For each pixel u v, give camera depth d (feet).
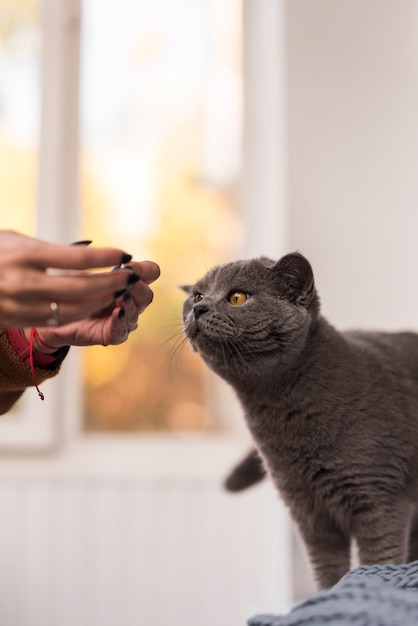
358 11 7.06
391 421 3.80
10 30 7.95
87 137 8.16
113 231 8.14
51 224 7.63
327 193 6.88
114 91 8.23
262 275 4.06
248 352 3.92
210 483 7.23
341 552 4.09
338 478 3.77
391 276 6.79
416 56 6.99
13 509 7.12
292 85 6.98
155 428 8.01
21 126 7.90
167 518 7.18
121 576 7.09
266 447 4.10
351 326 6.75
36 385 3.13
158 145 8.27
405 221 6.84
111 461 7.59
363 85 6.98
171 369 8.06
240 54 8.29
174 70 8.31
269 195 7.77
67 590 7.04
